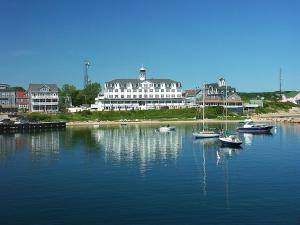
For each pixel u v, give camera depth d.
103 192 55.59
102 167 74.94
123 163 79.25
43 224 43.06
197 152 95.38
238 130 150.75
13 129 161.62
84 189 57.47
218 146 107.56
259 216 44.41
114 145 111.00
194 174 67.12
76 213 46.44
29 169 73.75
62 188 58.28
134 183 60.81
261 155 89.31
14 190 57.47
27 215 45.97
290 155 89.00
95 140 125.31
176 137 134.00
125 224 42.66
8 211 47.50
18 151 99.25
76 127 190.12
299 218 43.66
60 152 96.69
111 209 47.72
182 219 43.75
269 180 61.91
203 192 54.78
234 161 80.75
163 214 45.56
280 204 48.72
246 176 65.06
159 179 63.41
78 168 74.19
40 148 105.00
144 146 108.38
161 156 88.81
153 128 178.75
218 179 63.00
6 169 73.94
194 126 186.75
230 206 48.12
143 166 75.56
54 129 177.00
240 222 42.56
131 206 48.72
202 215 44.97
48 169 73.50
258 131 148.25
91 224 42.84
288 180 61.84
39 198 52.97
